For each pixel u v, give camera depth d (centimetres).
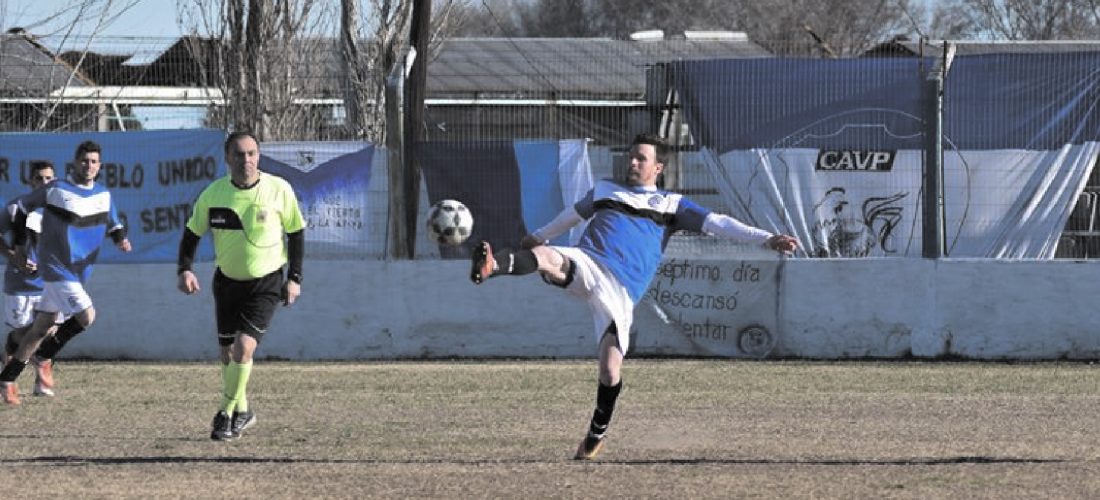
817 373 3344
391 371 3431
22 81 4972
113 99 4788
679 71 3781
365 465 1973
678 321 3778
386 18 5194
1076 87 3709
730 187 3762
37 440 2261
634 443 2205
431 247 3831
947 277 3703
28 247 3023
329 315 3812
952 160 3728
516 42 7450
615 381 1944
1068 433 2311
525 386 3083
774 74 3741
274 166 3816
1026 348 3688
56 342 2909
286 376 3319
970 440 2228
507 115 4294
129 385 3142
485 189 3788
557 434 2320
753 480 1831
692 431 2348
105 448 2166
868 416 2555
